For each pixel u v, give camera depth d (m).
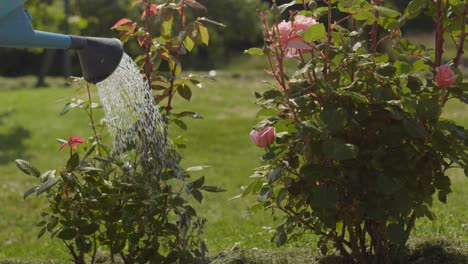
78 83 4.18
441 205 7.44
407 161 3.52
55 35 3.36
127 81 3.61
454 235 5.09
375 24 3.84
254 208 4.04
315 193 3.43
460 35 3.86
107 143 9.55
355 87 3.55
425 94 3.61
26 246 6.99
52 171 3.86
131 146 3.85
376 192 3.51
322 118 3.37
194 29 4.11
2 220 8.72
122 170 3.92
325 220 3.65
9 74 29.66
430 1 3.62
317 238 5.08
